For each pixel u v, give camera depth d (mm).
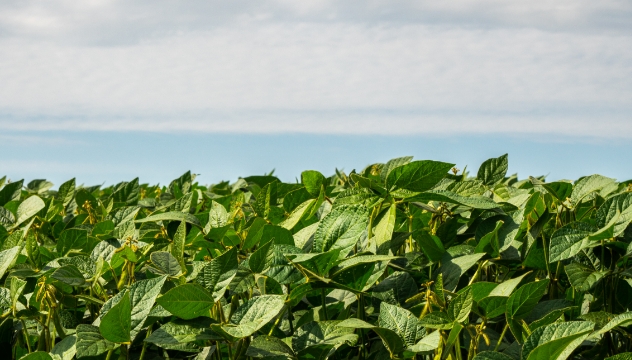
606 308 1893
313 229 1973
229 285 1649
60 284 1883
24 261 2209
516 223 1976
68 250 2352
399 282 1838
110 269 1952
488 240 1887
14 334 1876
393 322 1563
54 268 1804
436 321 1476
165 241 2375
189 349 1462
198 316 1561
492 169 2672
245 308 1525
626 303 1855
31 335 1861
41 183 4617
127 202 3492
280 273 1671
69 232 2348
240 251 2129
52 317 1734
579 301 1919
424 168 1873
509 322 1506
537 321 1481
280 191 3387
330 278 1677
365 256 1631
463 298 1481
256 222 2057
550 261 1681
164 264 1903
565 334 1266
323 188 2426
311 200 2393
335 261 1612
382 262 1844
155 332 1524
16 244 2039
